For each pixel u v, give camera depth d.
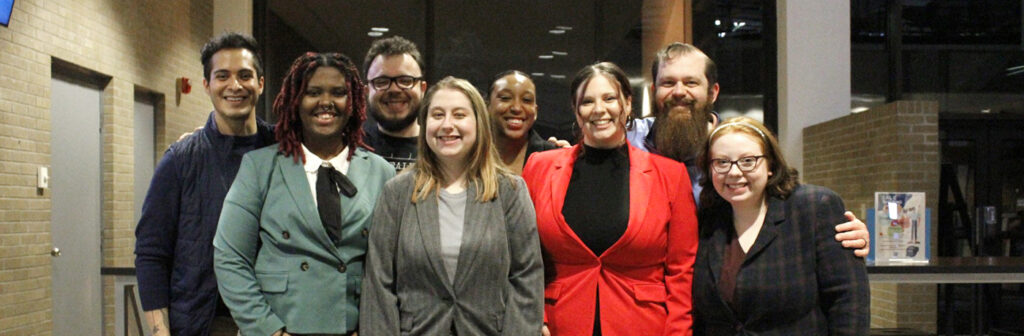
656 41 7.22
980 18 7.05
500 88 2.96
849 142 5.54
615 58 7.21
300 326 2.06
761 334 2.06
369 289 2.08
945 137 6.94
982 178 6.89
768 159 2.10
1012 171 6.91
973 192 6.89
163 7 6.15
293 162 2.18
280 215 2.11
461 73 7.15
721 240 2.17
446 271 2.06
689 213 2.25
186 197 2.31
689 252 2.24
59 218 4.92
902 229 3.20
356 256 2.15
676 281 2.23
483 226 2.09
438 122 2.11
